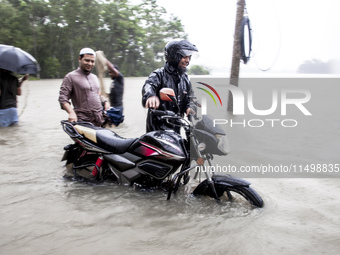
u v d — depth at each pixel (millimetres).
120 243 2678
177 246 2641
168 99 3127
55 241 2709
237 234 2811
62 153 5520
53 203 3467
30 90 19531
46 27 42812
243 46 7199
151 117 3836
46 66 42906
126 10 51156
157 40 57656
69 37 45156
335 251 2541
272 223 3002
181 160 3447
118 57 53094
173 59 3676
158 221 3066
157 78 3758
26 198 3600
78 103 5055
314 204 3430
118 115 5387
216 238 2752
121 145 3881
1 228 2926
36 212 3254
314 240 2703
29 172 4512
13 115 7930
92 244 2664
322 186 3943
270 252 2535
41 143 6215
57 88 21344
